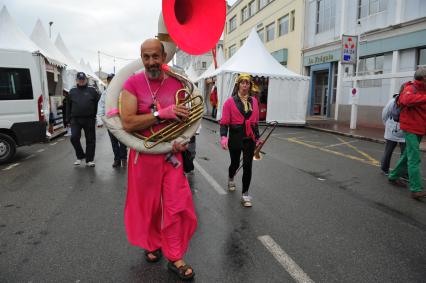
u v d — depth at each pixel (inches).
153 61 98.3
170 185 105.8
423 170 265.0
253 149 174.7
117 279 107.5
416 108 185.6
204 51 102.3
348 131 515.8
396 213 168.1
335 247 130.2
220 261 118.8
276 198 189.5
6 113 283.0
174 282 106.0
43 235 139.8
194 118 106.6
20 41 404.8
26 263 117.1
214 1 104.1
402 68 567.5
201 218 158.2
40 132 301.0
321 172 253.6
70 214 163.6
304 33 856.9
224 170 255.0
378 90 604.7
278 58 978.1
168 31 96.9
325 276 109.8
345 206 177.5
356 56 542.0
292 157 313.6
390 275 110.8
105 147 369.4
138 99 102.4
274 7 1019.3
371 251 127.3
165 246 108.9
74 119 263.0
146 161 105.1
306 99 628.4
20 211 167.9
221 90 624.4
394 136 233.3
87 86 265.4
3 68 282.0
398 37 564.4
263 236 139.3
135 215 111.6
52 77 468.4
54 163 282.5
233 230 145.0
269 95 612.7
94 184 216.8
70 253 124.3
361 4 658.8
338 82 725.3
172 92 105.3
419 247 131.0
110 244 131.6
